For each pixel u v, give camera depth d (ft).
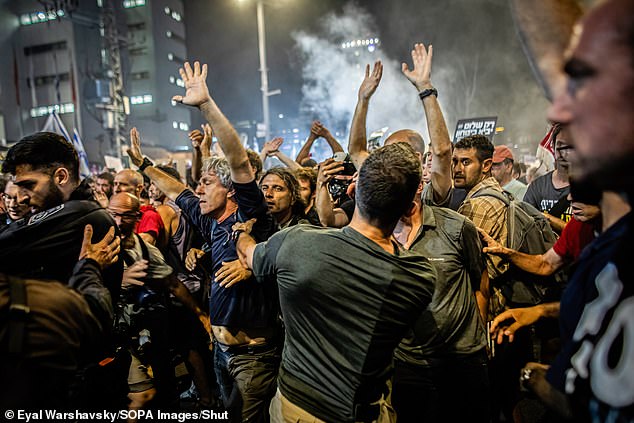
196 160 12.67
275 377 8.38
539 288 8.29
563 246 7.40
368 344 5.13
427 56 7.82
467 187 9.45
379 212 5.20
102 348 6.37
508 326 7.18
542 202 11.98
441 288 7.39
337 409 5.24
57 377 4.23
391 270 5.13
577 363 3.00
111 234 6.05
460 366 7.40
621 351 2.69
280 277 5.44
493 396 8.98
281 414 5.79
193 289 11.61
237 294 7.99
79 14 76.84
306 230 5.55
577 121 2.54
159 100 146.41
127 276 8.84
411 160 5.16
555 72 3.25
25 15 119.24
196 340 11.22
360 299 5.11
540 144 14.24
